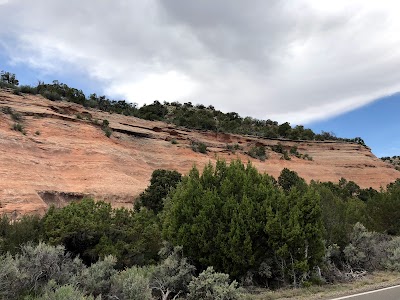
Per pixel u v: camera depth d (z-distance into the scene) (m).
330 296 9.95
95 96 78.94
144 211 20.17
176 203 14.12
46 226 16.12
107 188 41.03
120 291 8.58
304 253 12.77
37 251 8.43
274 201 13.98
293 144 94.06
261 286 12.59
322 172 82.94
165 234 13.91
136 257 15.74
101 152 47.03
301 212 13.45
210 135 79.75
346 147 99.50
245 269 12.43
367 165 93.19
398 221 26.59
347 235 16.69
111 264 9.63
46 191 35.44
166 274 11.23
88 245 16.06
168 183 35.59
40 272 7.97
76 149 45.47
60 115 50.78
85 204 18.75
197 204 13.65
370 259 15.93
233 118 119.25
